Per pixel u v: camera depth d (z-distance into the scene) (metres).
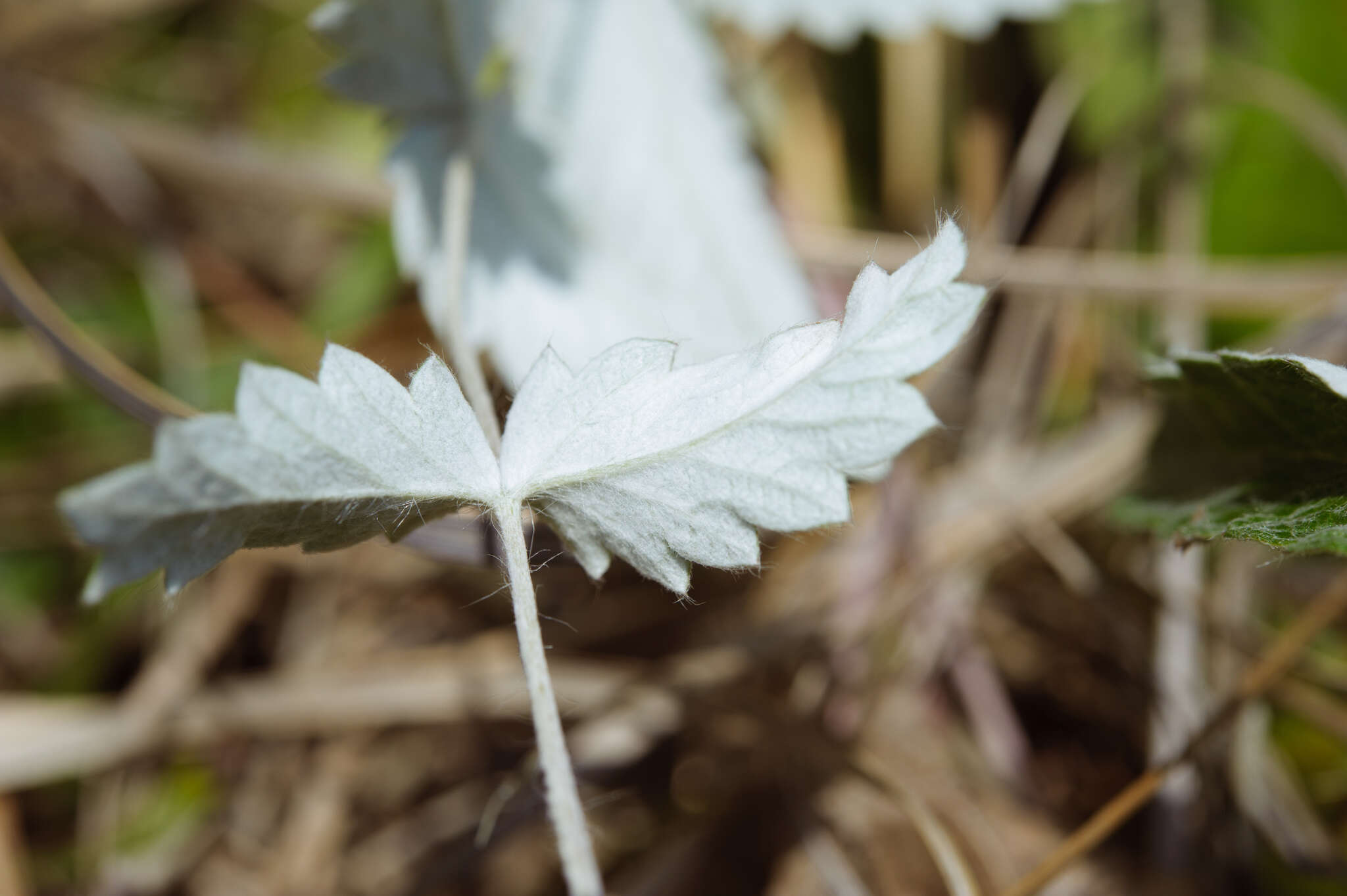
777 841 0.23
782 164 0.29
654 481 0.17
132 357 0.29
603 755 0.23
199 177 0.30
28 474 0.27
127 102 0.32
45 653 0.26
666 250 0.22
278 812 0.25
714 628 0.25
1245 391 0.18
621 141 0.22
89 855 0.24
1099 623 0.25
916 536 0.25
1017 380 0.27
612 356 0.17
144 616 0.26
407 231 0.21
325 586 0.27
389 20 0.21
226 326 0.30
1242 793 0.22
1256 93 0.28
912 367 0.16
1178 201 0.28
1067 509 0.25
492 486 0.17
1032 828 0.22
